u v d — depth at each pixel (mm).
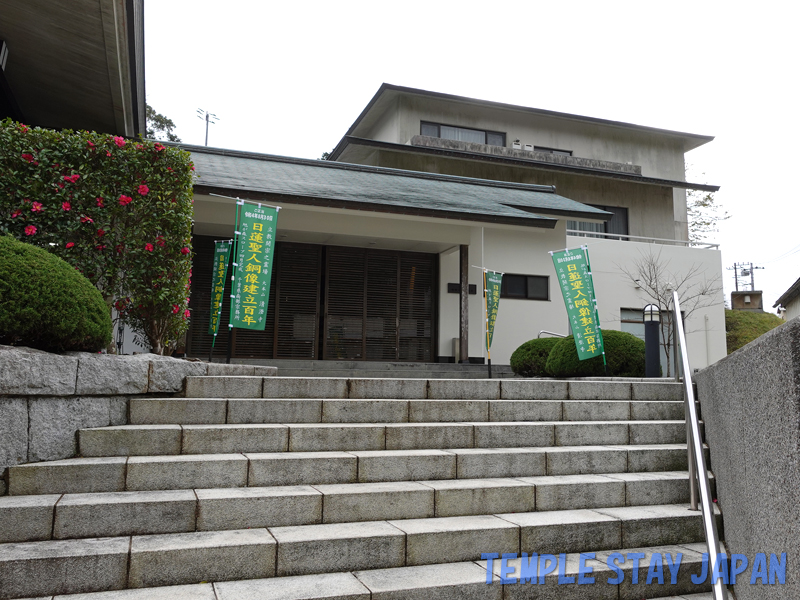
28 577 2781
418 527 3516
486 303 11062
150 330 5738
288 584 3025
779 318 26219
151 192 5520
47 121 10852
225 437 4137
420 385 5320
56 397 3744
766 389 2602
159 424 4336
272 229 7461
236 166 12758
